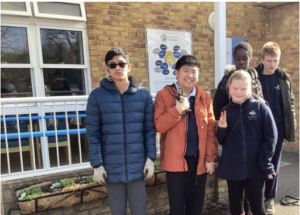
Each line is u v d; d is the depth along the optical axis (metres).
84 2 3.95
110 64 1.82
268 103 2.50
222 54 3.07
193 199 2.05
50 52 3.87
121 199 1.93
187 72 1.94
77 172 2.66
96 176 1.82
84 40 4.02
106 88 1.89
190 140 1.97
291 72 5.19
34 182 2.46
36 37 3.73
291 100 2.53
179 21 4.66
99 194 2.30
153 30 4.44
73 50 4.01
